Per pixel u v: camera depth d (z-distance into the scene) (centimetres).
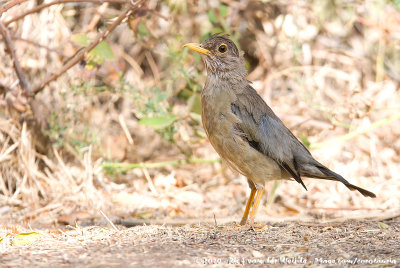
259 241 819
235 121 945
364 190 979
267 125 970
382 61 1642
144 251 752
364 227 930
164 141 1482
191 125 1430
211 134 974
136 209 1175
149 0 1454
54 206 1165
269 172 969
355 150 1478
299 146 1007
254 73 1636
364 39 1672
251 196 1007
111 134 1498
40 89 1204
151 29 1468
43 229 1013
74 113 1327
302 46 1608
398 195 1249
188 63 1445
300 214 1147
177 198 1258
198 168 1448
